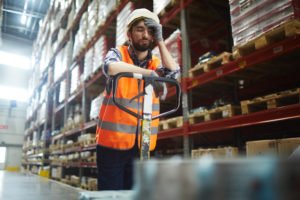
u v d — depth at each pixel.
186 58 3.63
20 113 19.66
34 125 14.59
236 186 0.35
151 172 0.44
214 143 4.71
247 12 2.71
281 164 0.33
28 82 20.09
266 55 2.49
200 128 3.21
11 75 19.77
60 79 9.95
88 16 7.22
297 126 3.62
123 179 2.03
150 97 1.55
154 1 4.44
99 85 7.06
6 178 9.38
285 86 3.72
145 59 2.12
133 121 1.96
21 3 16.25
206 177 0.37
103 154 2.00
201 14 4.62
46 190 5.82
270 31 2.42
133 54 2.06
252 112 2.70
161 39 1.98
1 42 19.45
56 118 11.69
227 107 2.94
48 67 12.38
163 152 5.80
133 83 1.99
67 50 9.09
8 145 18.92
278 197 0.32
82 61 7.82
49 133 11.55
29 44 20.55
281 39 2.52
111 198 0.99
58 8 11.61
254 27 2.60
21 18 17.64
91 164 6.02
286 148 2.21
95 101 6.12
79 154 6.88
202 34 5.29
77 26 8.90
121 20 5.14
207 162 0.38
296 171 0.32
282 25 2.31
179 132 3.54
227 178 0.36
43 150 11.21
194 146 4.87
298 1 2.27
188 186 0.39
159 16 4.29
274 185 0.33
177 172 0.40
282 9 2.34
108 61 1.78
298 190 0.32
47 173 10.48
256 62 2.58
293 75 3.62
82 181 6.32
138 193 0.46
